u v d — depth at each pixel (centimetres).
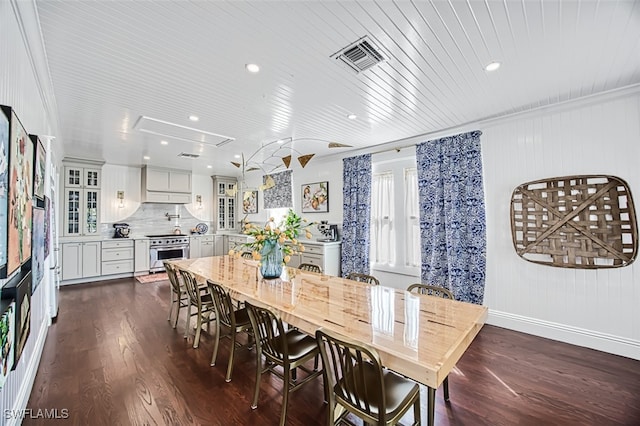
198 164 601
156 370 237
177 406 192
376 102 281
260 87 247
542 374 233
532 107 298
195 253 691
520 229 315
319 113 308
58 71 216
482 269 339
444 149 374
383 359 132
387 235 457
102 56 198
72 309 389
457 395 206
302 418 182
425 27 172
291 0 150
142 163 590
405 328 157
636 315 254
